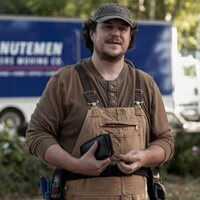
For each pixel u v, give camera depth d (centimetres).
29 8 2770
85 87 370
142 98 374
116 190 360
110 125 362
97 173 351
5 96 1892
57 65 1931
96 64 376
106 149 346
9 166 927
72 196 365
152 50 2006
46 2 2598
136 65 1988
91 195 360
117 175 360
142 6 2286
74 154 365
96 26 377
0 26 1881
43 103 373
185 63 2311
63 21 1933
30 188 916
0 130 987
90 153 349
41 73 1923
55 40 1930
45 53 1923
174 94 2062
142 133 369
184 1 2361
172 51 2033
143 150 365
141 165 359
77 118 366
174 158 1076
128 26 375
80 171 352
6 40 1889
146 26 2002
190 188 955
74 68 376
